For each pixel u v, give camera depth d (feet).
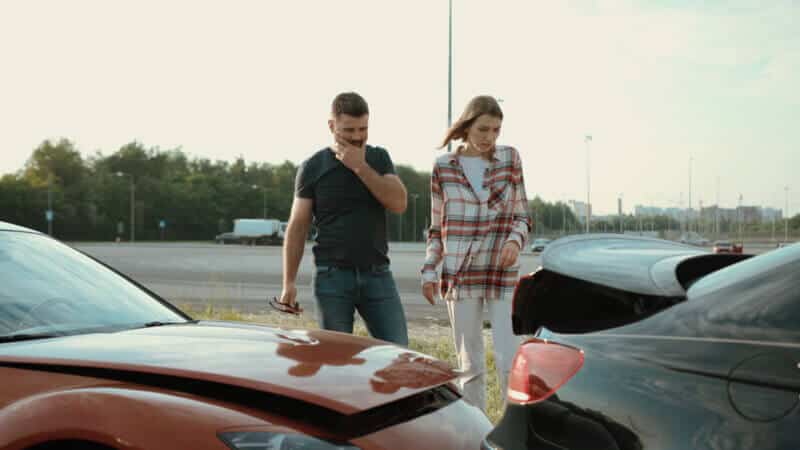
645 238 8.51
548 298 7.45
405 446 7.09
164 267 80.84
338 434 6.74
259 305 39.17
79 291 9.84
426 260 13.69
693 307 5.98
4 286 9.20
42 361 7.42
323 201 13.58
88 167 399.44
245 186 419.95
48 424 6.63
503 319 13.05
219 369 7.19
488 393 17.72
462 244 13.15
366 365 8.02
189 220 386.73
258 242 245.24
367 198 13.62
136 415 6.50
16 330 8.58
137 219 367.04
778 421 5.05
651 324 6.16
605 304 7.07
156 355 7.55
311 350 8.29
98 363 7.30
